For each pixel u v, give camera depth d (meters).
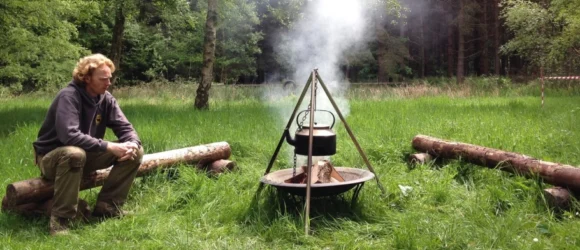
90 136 4.92
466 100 18.42
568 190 5.23
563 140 8.09
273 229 4.77
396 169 6.88
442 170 6.66
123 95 22.47
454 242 4.33
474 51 39.00
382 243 4.48
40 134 5.06
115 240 4.63
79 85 5.04
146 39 31.22
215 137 8.78
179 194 5.78
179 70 32.06
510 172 6.11
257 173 6.62
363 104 15.98
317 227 4.92
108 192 5.32
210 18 15.27
